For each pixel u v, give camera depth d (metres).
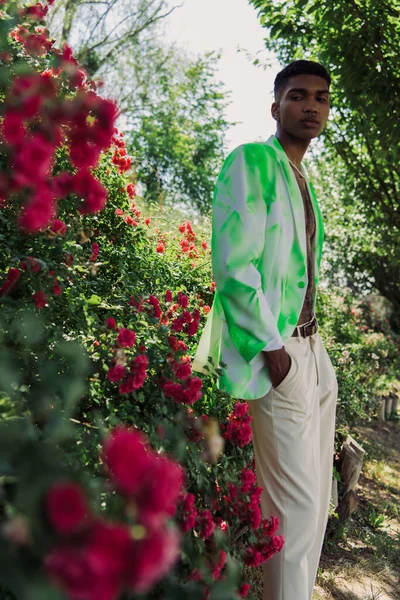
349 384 5.17
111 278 2.99
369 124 5.73
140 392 1.89
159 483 0.92
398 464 5.54
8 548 0.94
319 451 2.45
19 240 2.01
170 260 3.72
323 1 4.93
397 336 12.84
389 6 4.80
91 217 3.09
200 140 21.61
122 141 3.46
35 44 2.48
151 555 0.85
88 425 1.63
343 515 3.73
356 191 8.38
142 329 2.20
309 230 2.46
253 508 2.02
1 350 1.47
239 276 2.15
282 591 2.23
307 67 2.40
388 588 3.23
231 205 2.21
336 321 8.41
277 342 2.15
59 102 1.60
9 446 1.00
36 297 1.77
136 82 15.82
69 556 0.85
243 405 2.19
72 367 1.65
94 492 1.27
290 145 2.47
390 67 5.12
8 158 1.56
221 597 1.38
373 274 13.41
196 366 2.44
